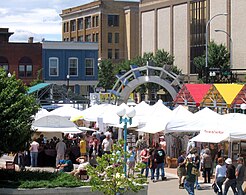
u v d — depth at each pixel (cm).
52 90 4944
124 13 11544
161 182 2669
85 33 11825
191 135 3338
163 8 8838
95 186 1658
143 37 9444
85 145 3120
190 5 8112
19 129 2067
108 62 10206
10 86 2144
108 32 11425
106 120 3591
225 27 7331
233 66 7069
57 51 6228
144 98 8775
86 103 5044
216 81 5703
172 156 3300
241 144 2733
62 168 2520
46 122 2994
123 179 1667
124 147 2052
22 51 6178
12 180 1984
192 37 8069
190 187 2136
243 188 2372
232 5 7225
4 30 6700
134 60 8262
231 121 2616
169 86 4712
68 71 6256
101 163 1666
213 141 2545
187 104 4438
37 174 2064
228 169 2111
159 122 3184
